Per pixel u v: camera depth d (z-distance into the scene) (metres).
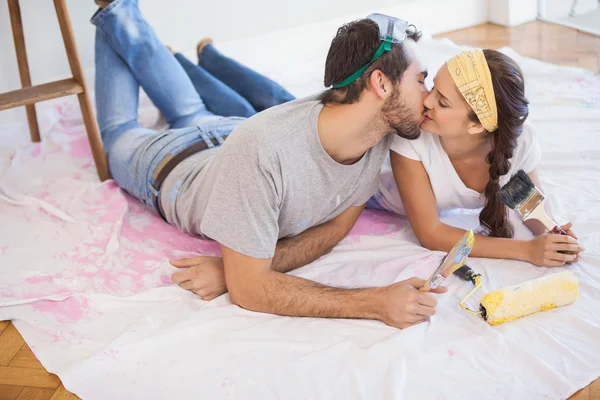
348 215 1.84
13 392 1.55
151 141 2.04
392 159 1.80
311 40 3.19
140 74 2.27
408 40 1.51
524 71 2.77
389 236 1.95
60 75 2.78
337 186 1.68
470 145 1.69
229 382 1.49
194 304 1.72
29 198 2.19
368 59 1.47
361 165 1.67
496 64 1.54
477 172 1.78
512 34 3.32
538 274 1.73
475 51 1.57
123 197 2.18
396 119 1.53
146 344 1.59
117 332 1.67
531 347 1.53
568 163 2.18
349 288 1.64
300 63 3.06
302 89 2.79
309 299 1.62
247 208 1.54
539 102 2.55
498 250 1.79
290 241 1.80
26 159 2.44
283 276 1.63
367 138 1.57
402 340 1.53
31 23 2.65
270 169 1.51
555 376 1.44
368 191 1.80
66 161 2.41
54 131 2.59
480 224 1.86
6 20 2.61
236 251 1.58
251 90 2.48
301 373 1.50
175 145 1.96
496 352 1.51
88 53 2.80
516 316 1.59
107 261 1.91
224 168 1.56
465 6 3.42
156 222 2.10
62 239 2.03
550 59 3.02
